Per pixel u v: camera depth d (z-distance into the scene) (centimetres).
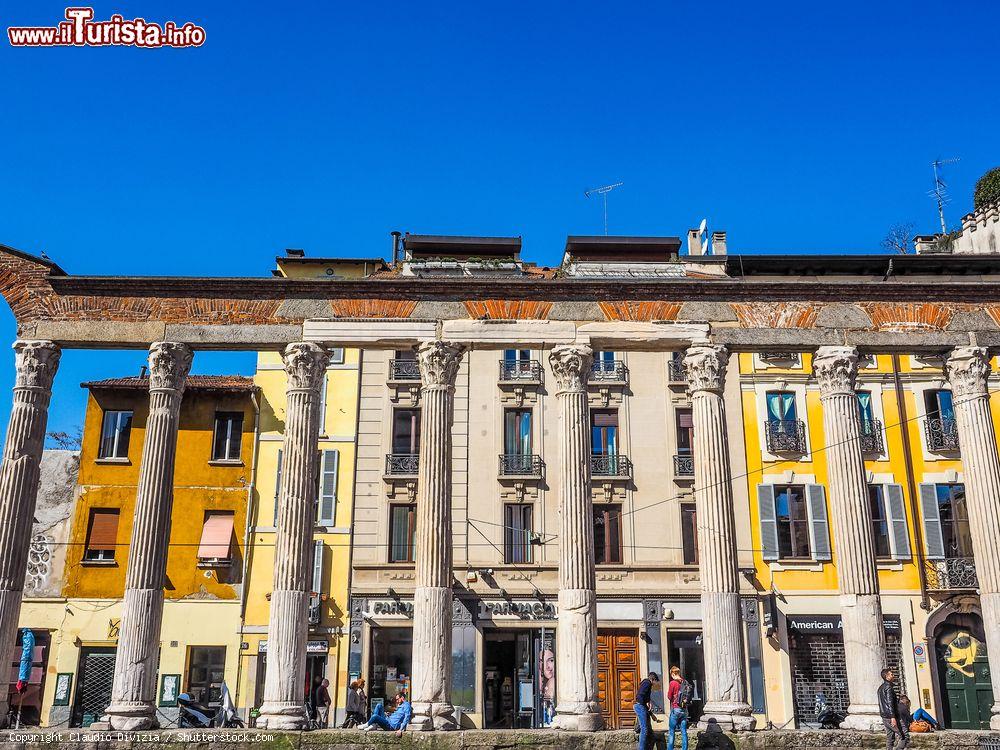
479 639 3906
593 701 2475
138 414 4144
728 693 2469
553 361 2777
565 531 2614
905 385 4162
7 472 2633
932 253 4156
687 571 3962
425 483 2631
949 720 3778
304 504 2609
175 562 3969
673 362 4244
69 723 3747
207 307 2803
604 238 4316
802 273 4191
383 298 2817
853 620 2550
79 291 2817
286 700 2442
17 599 2569
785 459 4088
